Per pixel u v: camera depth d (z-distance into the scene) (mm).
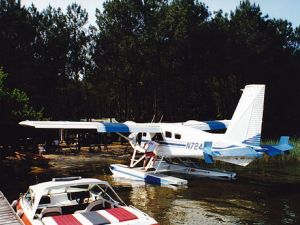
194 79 41188
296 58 48062
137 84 42656
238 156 13758
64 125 16250
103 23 40625
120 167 17500
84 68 41062
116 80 42812
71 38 40031
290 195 12734
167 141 16656
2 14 35969
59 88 40312
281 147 13930
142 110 48062
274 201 11867
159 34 37969
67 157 24859
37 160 21547
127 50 38844
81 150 29422
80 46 40406
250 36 40250
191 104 43188
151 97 45719
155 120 41406
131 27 40000
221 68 39625
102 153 27312
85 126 16438
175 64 40500
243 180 15711
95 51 40688
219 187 14266
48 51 38562
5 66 33500
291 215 10211
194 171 17344
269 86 42031
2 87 22453
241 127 13766
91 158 24359
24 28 36500
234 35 40781
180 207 11227
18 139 22688
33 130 23828
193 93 42562
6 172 18656
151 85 42594
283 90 43500
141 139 17891
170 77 41125
